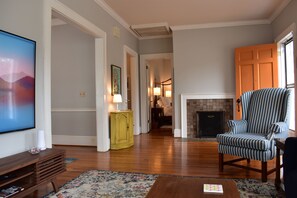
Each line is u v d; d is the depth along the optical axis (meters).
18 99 2.27
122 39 5.37
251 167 3.06
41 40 2.64
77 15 3.44
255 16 5.12
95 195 2.41
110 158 3.84
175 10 4.71
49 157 2.31
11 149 2.26
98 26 4.16
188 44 5.72
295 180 1.75
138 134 6.40
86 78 4.84
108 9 4.51
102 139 4.32
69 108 4.93
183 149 4.45
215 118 5.58
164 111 8.48
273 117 3.16
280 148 2.27
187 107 5.75
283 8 4.48
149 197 1.46
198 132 5.65
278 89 3.25
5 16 2.21
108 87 4.54
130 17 5.09
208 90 5.62
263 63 5.00
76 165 3.46
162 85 9.48
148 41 6.61
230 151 2.98
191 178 1.80
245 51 5.19
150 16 5.05
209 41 5.62
